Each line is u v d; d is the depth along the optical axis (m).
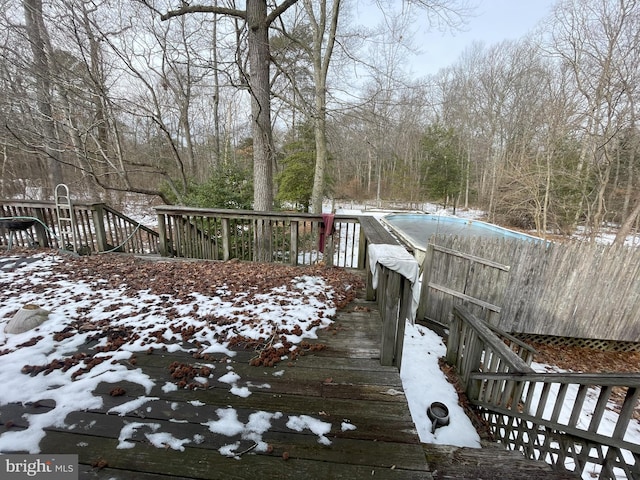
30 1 5.44
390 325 2.00
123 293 3.08
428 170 21.61
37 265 3.94
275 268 4.14
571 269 4.52
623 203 10.85
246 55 5.92
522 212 13.46
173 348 2.16
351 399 1.73
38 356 2.00
